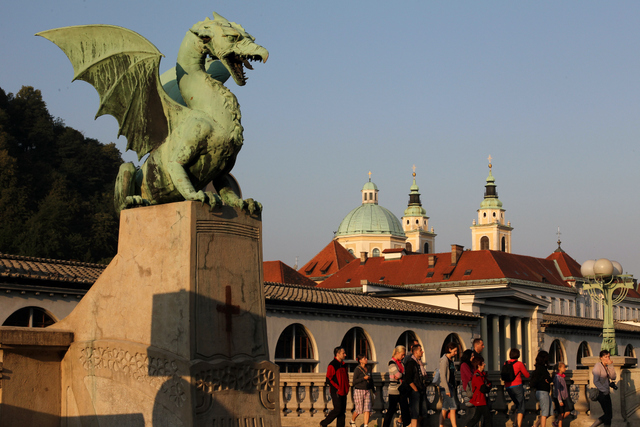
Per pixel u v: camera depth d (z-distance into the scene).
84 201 76.25
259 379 7.80
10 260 28.58
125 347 7.75
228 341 7.61
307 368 39.22
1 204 67.31
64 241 66.25
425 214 198.25
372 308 42.50
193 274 7.41
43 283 27.19
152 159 8.26
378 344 43.66
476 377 13.94
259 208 8.10
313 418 16.77
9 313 26.12
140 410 7.59
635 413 16.83
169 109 8.17
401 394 13.93
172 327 7.44
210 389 7.34
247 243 7.95
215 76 8.53
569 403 17.77
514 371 14.95
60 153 80.81
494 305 55.38
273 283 42.91
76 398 8.18
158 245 7.68
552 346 62.31
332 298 42.75
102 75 8.45
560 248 118.00
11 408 7.87
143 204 8.08
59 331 8.20
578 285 108.44
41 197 73.94
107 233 72.19
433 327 48.59
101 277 8.22
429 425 16.34
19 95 84.12
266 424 7.79
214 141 8.00
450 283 95.19
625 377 17.05
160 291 7.60
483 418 15.25
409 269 100.06
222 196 8.34
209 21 8.23
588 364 17.44
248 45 8.06
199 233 7.51
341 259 133.88
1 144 72.88
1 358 7.84
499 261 97.62
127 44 8.37
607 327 22.41
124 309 7.91
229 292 7.69
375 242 160.50
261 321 7.98
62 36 8.45
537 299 59.31
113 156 84.56
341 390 13.91
